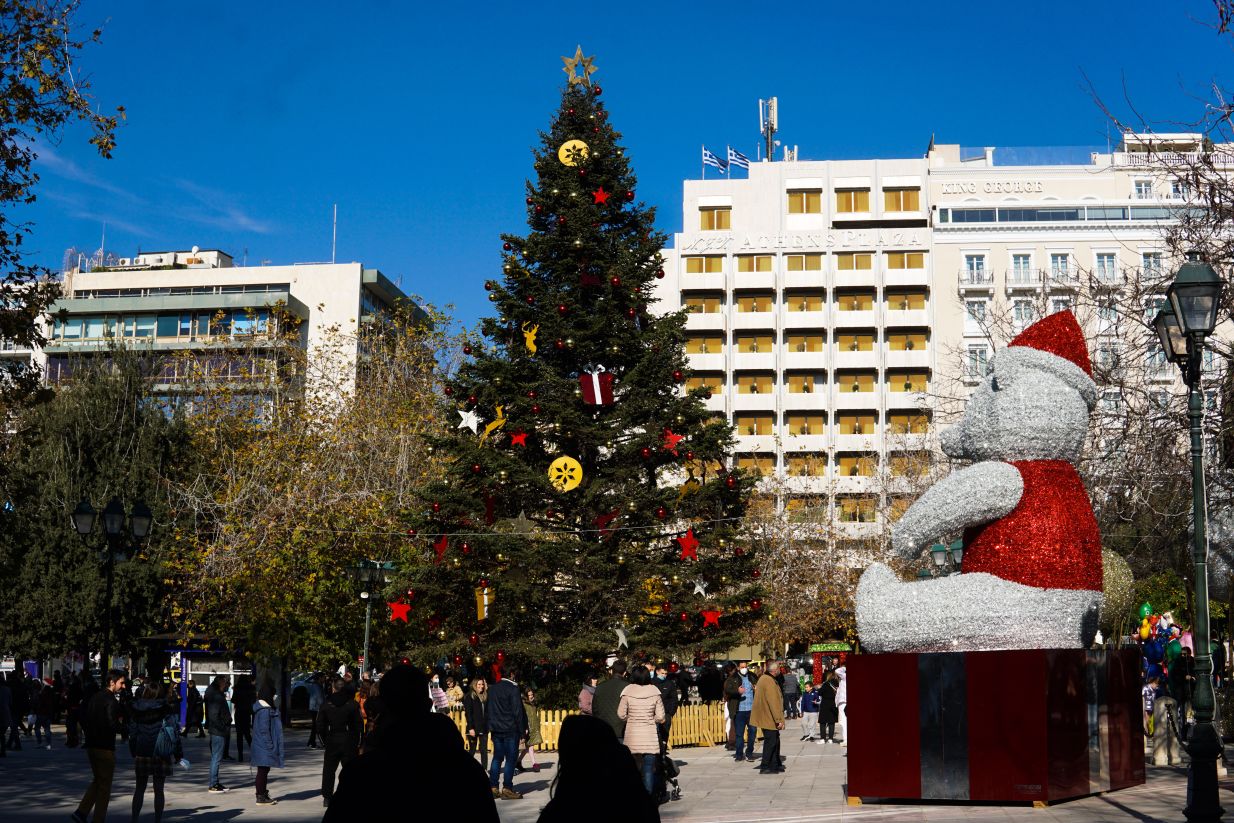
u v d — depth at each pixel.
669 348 29.66
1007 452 15.34
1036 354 15.61
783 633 55.75
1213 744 10.95
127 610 42.56
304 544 35.41
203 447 42.69
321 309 49.78
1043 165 83.75
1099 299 24.95
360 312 80.81
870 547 59.28
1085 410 15.44
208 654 41.81
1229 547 19.30
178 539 40.31
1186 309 12.03
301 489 36.09
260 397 43.69
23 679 33.66
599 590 27.47
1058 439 15.22
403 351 42.88
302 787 20.58
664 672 31.08
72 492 42.41
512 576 26.89
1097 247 77.25
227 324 76.81
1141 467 19.06
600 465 29.27
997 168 81.81
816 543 60.47
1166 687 20.42
